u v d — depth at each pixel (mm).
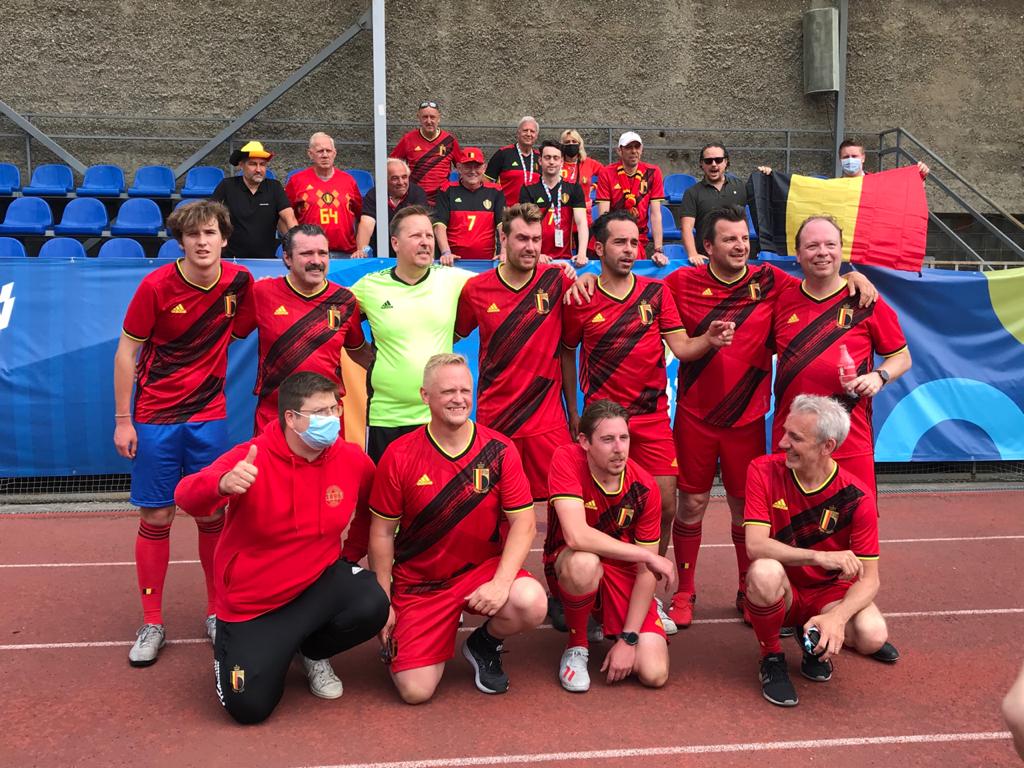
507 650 4289
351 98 11156
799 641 3984
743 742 3338
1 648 4215
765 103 11750
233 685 3365
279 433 3518
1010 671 4016
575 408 4797
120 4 10758
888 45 11883
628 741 3338
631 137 8188
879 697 3742
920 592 5086
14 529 6293
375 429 4445
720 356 4590
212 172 10562
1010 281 7398
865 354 4414
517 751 3254
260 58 10984
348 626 3568
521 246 4293
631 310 4457
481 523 3773
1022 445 7562
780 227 7219
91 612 4715
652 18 11492
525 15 11289
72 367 6773
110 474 6969
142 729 3416
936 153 12070
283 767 3125
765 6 11664
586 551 3777
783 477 3893
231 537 3512
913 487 7641
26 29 10656
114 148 10898
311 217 7812
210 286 4152
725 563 5711
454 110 11258
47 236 9695
